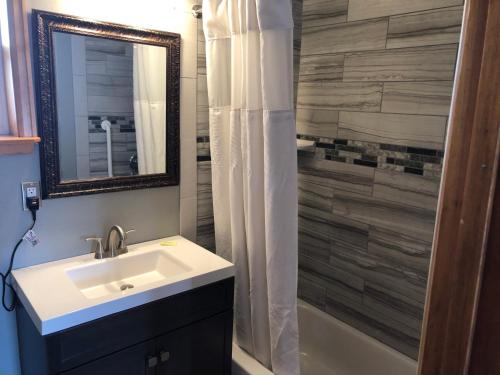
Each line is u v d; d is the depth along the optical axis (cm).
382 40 187
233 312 179
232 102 171
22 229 156
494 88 47
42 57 147
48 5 148
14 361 163
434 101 171
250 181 166
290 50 148
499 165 48
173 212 198
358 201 207
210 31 175
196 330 162
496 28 47
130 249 180
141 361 147
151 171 185
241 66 166
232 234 183
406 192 185
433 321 57
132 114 174
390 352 199
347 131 207
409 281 189
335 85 211
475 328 52
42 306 129
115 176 174
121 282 171
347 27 202
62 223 165
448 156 53
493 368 51
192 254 178
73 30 153
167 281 150
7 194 150
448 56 164
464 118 51
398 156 186
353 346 215
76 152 162
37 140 144
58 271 156
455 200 53
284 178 156
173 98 185
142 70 174
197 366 166
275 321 167
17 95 141
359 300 214
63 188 161
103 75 164
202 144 201
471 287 52
